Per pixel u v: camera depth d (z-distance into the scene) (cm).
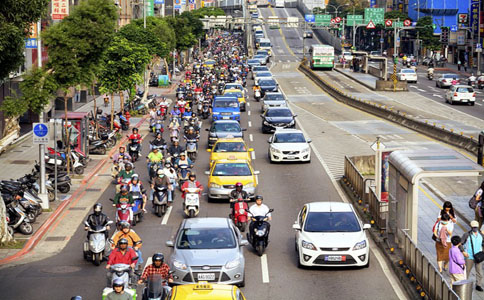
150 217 2948
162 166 3559
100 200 3256
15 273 2209
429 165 2252
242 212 2645
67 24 3266
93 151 4459
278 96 6762
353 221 2289
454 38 14450
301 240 2222
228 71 11588
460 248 1922
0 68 2438
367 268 2234
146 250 2425
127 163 3016
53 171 3431
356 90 8856
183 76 11606
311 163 4228
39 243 2577
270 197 3316
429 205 3175
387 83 8700
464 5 17075
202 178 3791
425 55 16850
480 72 11756
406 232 2245
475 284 2016
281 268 2247
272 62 14412
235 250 2038
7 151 4631
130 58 5456
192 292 1487
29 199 2847
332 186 3569
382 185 2916
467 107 7106
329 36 19200
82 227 2803
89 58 3353
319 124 5969
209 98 6875
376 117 6419
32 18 2400
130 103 6706
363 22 16350
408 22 14850
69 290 2038
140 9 12656
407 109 6844
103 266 2291
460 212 3000
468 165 2242
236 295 1491
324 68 12238
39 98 2998
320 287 2047
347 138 5156
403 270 2145
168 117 6538
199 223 2159
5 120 4750
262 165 4175
